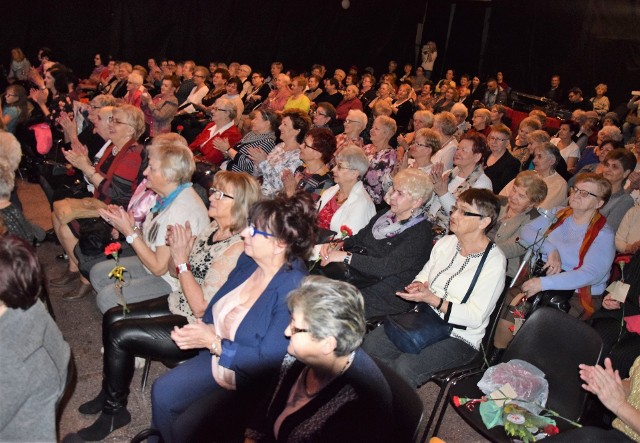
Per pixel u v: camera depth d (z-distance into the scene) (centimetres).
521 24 1722
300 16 1747
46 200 685
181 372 273
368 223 396
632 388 260
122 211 329
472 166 510
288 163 531
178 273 302
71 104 707
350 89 1086
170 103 769
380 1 1828
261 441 226
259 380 247
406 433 211
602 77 1541
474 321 311
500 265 317
